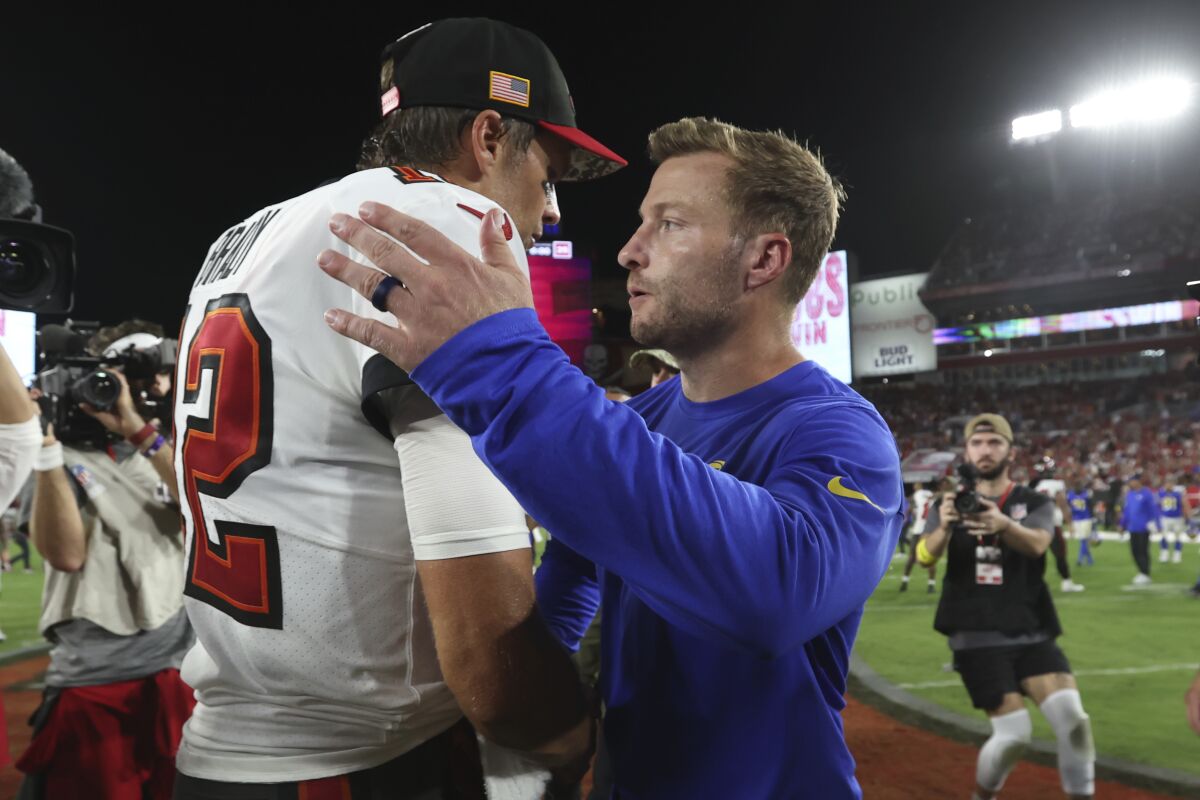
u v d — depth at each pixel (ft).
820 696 4.00
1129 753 19.26
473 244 3.70
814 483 3.37
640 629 4.18
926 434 136.56
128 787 10.59
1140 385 135.23
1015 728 14.60
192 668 4.29
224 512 3.86
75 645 10.50
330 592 3.73
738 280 4.27
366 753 3.94
